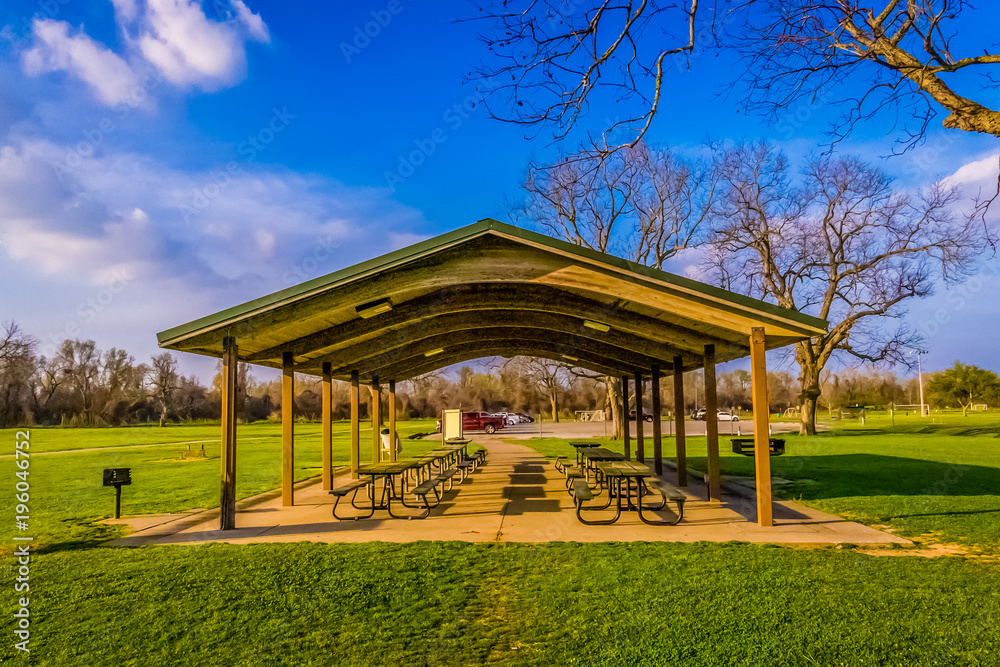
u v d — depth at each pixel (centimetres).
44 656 376
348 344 1109
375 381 1644
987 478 1268
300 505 1009
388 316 942
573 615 436
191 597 490
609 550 636
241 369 5884
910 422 4259
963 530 738
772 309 735
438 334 1263
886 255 2988
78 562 616
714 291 712
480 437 3206
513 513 895
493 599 476
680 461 1221
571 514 886
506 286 912
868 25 602
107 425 5372
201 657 373
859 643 377
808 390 3131
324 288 739
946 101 607
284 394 996
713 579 518
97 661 369
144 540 735
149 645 392
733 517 852
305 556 625
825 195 3120
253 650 382
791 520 827
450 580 529
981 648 370
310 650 381
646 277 699
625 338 1170
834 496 1048
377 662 362
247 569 575
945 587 493
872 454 1923
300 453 2280
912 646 373
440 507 962
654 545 660
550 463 1739
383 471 883
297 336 955
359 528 790
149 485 1338
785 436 3039
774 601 457
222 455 801
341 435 3538
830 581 511
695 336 963
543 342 1561
